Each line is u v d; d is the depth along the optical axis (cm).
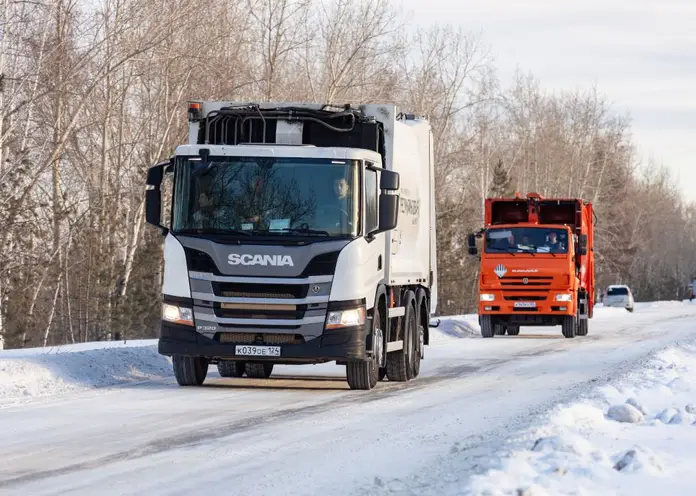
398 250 2773
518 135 14612
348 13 7425
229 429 1775
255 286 2398
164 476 1320
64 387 2502
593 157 15750
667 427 1706
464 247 11956
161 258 7650
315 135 2706
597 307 10825
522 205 5581
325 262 2395
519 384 2694
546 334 5912
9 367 2483
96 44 5581
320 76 7788
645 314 9062
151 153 6769
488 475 1198
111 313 6800
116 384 2677
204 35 6550
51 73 5512
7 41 5322
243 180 2439
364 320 2416
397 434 1717
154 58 6256
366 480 1287
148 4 5888
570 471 1252
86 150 6956
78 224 6450
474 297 12112
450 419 1927
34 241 6162
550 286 5172
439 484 1211
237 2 6888
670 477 1229
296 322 2386
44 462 1427
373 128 2695
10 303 5981
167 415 1973
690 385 2420
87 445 1583
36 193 6312
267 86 6900
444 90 9931
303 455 1491
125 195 6794
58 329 8012
